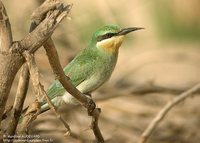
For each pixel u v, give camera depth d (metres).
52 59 6.85
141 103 13.98
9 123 7.41
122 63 17.91
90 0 16.20
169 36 24.70
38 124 11.12
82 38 15.01
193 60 19.67
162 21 24.89
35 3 13.40
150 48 22.91
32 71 6.59
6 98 6.72
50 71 12.65
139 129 13.02
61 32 13.80
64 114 12.16
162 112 10.29
